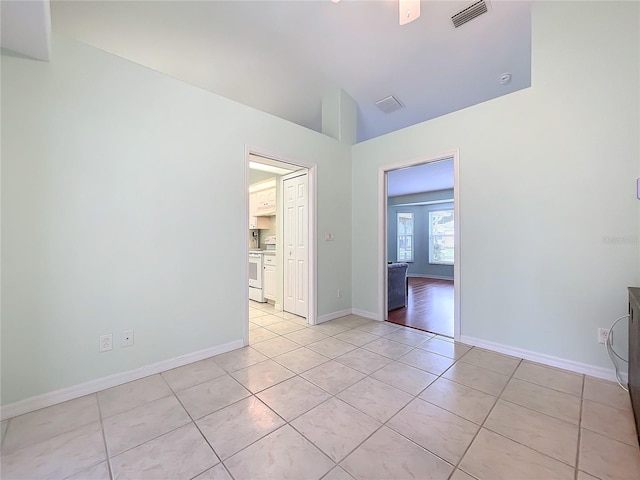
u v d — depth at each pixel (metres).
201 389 1.99
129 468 1.30
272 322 3.59
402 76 3.38
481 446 1.43
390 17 2.55
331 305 3.72
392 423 1.61
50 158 1.82
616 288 2.10
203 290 2.52
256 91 3.68
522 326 2.51
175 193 2.35
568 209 2.28
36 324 1.77
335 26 2.66
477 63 3.01
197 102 2.49
